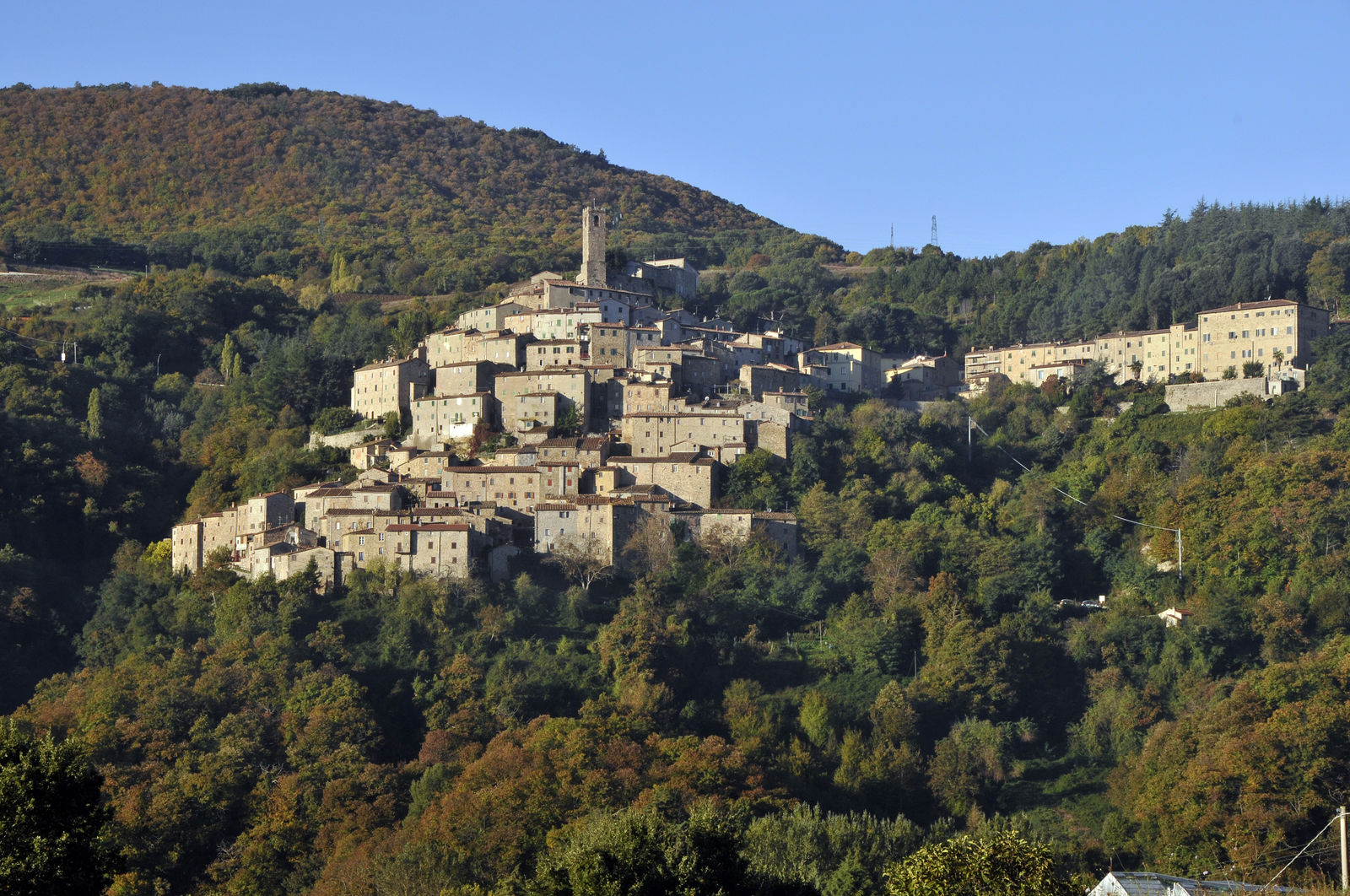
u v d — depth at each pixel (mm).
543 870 144125
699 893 136375
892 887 133125
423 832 197750
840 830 188000
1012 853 132375
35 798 115812
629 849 140625
